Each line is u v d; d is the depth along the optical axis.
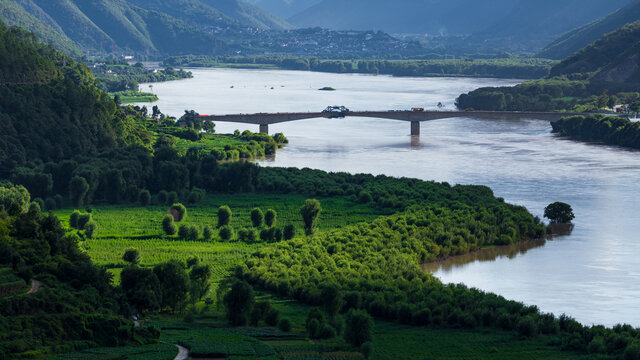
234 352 167.62
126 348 169.38
